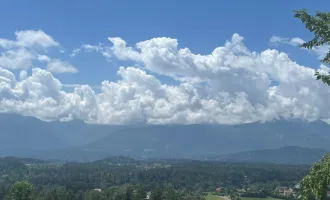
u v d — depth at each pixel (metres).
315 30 12.62
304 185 12.14
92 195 145.38
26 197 113.44
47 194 134.62
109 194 147.50
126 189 147.62
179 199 150.88
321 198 11.70
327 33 12.45
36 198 124.62
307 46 12.98
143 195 151.75
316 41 12.84
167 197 148.12
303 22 12.90
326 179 11.57
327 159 12.12
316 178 11.79
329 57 12.80
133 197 147.00
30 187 115.31
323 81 12.51
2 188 142.00
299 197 12.35
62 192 142.38
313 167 12.12
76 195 147.12
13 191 113.12
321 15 12.74
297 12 12.94
